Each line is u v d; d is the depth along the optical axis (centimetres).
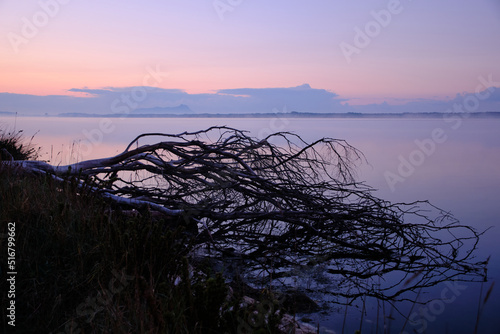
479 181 1451
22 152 966
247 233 743
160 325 287
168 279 392
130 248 380
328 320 434
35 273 351
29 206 452
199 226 748
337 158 819
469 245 744
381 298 506
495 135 4450
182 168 766
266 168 798
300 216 718
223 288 309
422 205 1056
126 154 753
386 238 748
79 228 416
